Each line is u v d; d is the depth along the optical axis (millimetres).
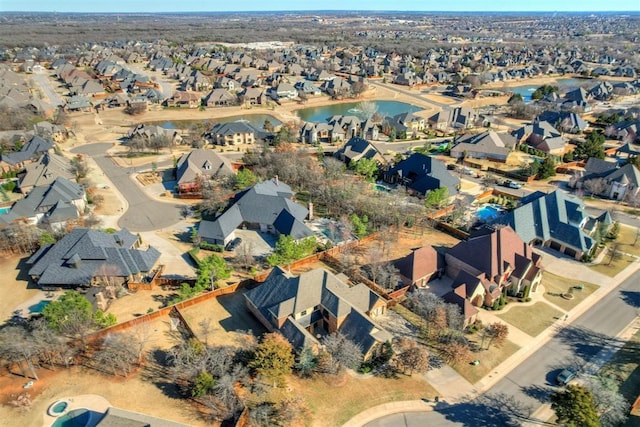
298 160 117000
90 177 113938
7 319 62531
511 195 106125
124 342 54312
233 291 70250
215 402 49031
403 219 90750
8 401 49312
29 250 79438
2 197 100875
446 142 151250
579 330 63094
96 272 69312
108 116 177125
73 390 50781
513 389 53125
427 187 105250
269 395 50594
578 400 45188
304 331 56594
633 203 103125
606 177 108375
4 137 129750
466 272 67250
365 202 94312
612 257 80688
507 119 182000
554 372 55656
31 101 167375
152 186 109812
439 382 53875
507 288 70562
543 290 72062
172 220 92938
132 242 78750
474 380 54312
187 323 61312
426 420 48750
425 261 72312
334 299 60188
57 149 126750
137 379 52500
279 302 60344
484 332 61125
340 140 153500
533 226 85062
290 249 75312
